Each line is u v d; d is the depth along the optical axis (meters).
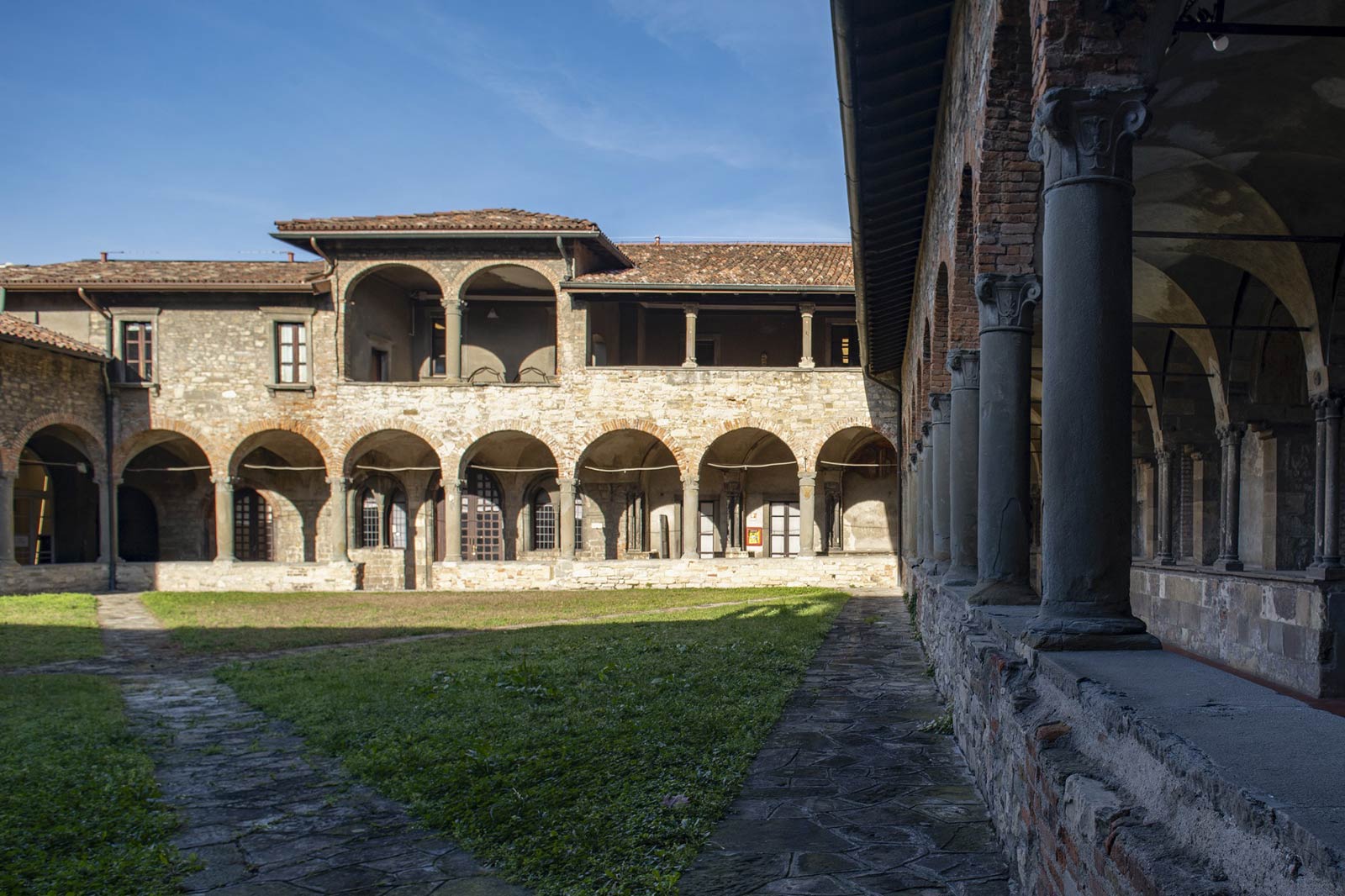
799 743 7.96
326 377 29.91
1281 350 15.75
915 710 9.34
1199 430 19.48
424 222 29.41
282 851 5.69
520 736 8.05
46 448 30.66
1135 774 3.13
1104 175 4.60
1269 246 12.25
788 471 33.56
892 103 9.52
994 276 7.15
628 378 29.77
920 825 5.77
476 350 33.69
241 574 29.56
